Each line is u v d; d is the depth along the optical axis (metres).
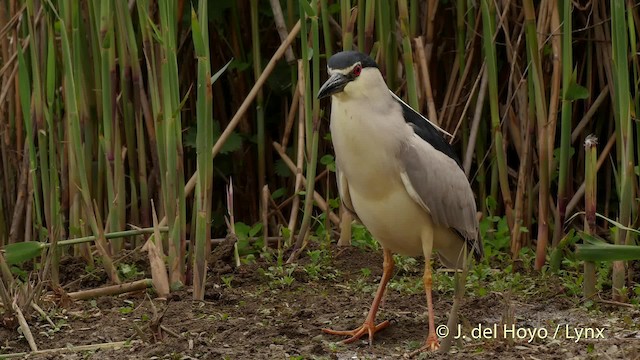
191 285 8.68
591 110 10.01
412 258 9.45
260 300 8.35
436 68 10.38
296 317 7.90
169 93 8.16
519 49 10.14
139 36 10.09
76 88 8.94
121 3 9.05
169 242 8.53
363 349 7.21
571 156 9.88
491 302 8.15
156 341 7.28
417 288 8.60
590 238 7.63
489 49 9.05
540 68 8.98
